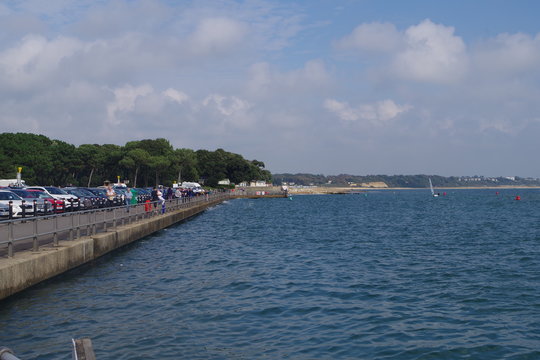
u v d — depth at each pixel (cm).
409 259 2952
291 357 1227
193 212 6869
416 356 1241
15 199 3544
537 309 1716
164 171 16125
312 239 4159
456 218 7081
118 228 3262
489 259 2941
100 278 2223
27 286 1808
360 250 3406
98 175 16700
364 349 1292
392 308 1736
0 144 12838
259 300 1839
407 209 10138
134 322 1509
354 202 14712
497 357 1236
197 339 1355
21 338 1327
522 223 5991
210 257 2989
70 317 1546
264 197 17688
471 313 1669
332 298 1886
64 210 3709
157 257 2958
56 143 15775
